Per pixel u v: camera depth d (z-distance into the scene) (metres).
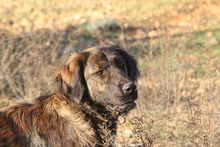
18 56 17.42
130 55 10.47
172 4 38.62
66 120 9.22
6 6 40.59
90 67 9.40
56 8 40.06
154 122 10.81
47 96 9.77
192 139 9.97
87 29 28.62
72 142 9.12
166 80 14.41
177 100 13.36
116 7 40.06
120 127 11.30
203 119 9.99
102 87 9.26
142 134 9.99
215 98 11.90
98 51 9.54
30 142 9.05
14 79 17.05
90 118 9.50
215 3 37.41
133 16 35.16
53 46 18.91
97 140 9.38
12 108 9.44
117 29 28.80
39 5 41.62
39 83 15.78
